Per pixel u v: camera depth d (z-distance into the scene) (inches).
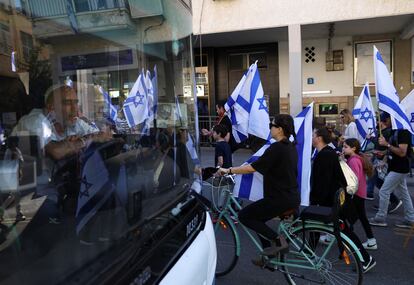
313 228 146.9
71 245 60.0
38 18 62.8
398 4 390.3
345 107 537.3
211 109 573.9
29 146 58.7
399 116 220.4
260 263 154.3
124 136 81.7
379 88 223.9
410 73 514.3
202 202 102.3
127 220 69.8
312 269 147.3
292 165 149.7
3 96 55.9
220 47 566.9
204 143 490.9
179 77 108.5
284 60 545.3
